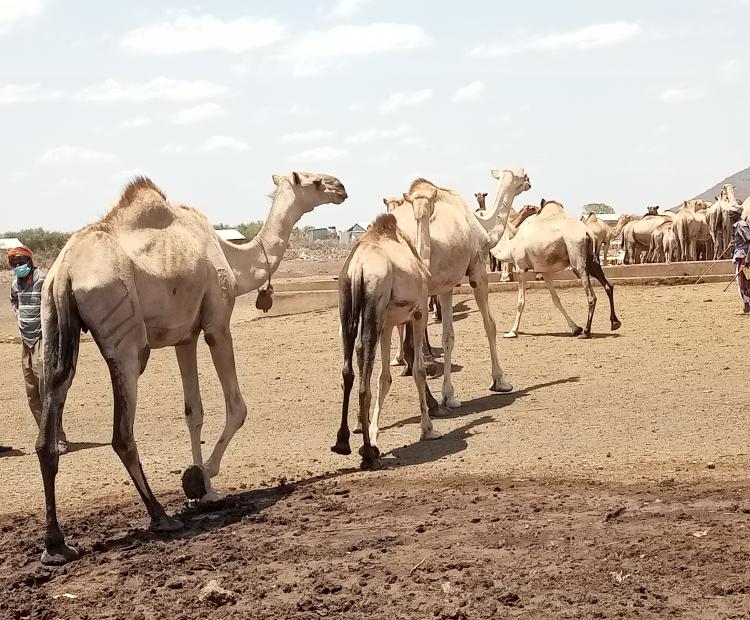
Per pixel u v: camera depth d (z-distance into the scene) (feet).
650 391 43.11
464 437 36.24
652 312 69.77
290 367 55.67
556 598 19.60
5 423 45.34
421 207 39.40
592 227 119.03
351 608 19.88
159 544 24.93
